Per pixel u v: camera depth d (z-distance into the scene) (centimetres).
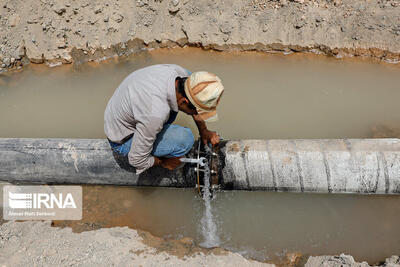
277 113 421
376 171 325
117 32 521
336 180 331
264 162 330
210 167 325
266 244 317
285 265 299
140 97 242
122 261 296
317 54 499
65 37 516
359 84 453
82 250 305
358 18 500
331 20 503
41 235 320
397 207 337
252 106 430
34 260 297
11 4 521
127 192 367
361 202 343
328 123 407
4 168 364
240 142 342
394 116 411
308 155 330
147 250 308
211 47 514
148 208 352
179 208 350
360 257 304
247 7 518
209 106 242
